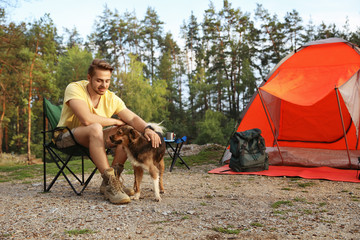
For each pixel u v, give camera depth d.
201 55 50.97
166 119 42.31
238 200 3.64
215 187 4.61
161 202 3.50
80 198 3.72
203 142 35.50
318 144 7.85
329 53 7.15
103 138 3.68
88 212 3.02
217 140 34.62
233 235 2.34
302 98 5.78
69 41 58.88
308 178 5.27
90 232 2.42
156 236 2.32
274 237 2.29
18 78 21.80
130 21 53.44
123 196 3.39
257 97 7.39
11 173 7.01
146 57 55.47
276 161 6.95
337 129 7.57
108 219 2.78
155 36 55.34
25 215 2.94
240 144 6.12
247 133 6.27
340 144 7.62
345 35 39.59
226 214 2.96
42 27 24.86
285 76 6.94
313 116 7.68
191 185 4.80
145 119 36.97
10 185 5.19
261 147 6.17
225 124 40.34
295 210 3.12
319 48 7.38
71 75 36.31
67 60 37.00
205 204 3.39
